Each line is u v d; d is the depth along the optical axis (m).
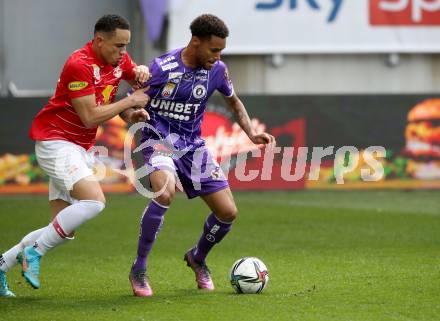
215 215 23.72
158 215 22.66
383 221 40.69
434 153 53.84
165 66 23.09
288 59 62.47
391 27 62.25
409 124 53.66
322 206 46.62
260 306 21.34
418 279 25.27
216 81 23.81
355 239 35.06
